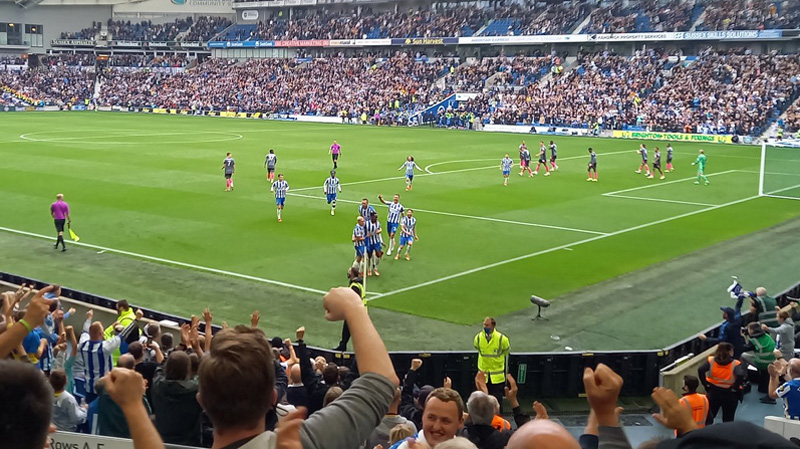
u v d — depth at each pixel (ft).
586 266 96.53
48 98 373.40
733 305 81.15
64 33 402.93
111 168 170.91
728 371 48.16
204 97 365.81
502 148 230.07
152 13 412.57
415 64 350.64
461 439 11.75
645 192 154.92
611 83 299.79
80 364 44.60
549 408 57.21
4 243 103.91
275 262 95.30
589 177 170.81
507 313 77.61
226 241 105.70
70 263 94.43
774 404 54.80
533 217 126.72
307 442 10.69
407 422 28.12
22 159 182.29
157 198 136.05
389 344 67.97
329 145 230.07
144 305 78.33
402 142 243.40
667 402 12.60
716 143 257.55
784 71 275.59
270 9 414.82
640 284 88.79
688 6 314.55
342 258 97.60
